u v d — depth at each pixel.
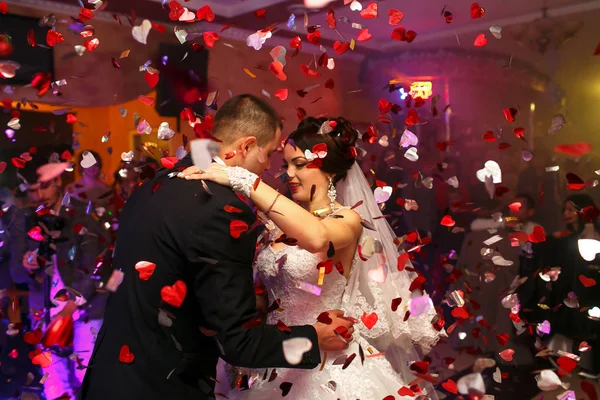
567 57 5.56
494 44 6.06
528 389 3.51
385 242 2.22
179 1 5.28
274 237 2.09
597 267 3.45
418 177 2.85
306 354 1.66
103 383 1.61
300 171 2.12
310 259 1.95
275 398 1.93
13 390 3.29
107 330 1.67
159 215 1.62
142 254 1.62
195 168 1.70
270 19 5.80
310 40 2.25
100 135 5.16
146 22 1.97
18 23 4.66
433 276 3.93
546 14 5.58
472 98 6.26
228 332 1.53
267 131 1.85
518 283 2.65
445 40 6.30
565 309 3.51
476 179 4.99
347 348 1.98
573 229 3.59
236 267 1.57
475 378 1.67
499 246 3.80
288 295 2.00
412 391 1.93
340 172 2.15
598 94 5.35
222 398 2.05
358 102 6.92
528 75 5.88
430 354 3.53
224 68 5.78
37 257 3.22
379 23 6.09
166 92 5.18
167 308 1.59
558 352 2.09
